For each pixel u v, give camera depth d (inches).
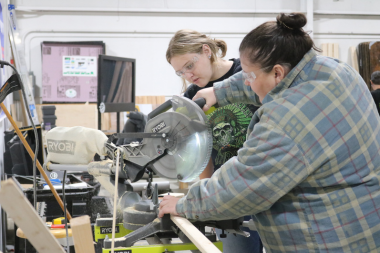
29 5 193.0
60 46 195.2
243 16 212.1
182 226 44.2
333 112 39.3
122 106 115.0
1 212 118.1
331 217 40.2
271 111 39.6
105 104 103.7
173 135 54.4
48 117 128.6
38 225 26.7
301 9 216.4
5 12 134.3
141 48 205.3
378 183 41.3
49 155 60.7
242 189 39.9
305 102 39.1
